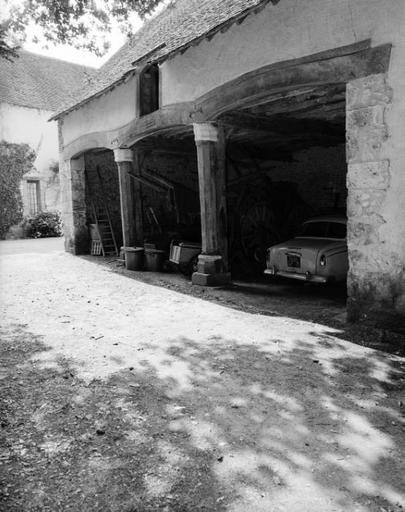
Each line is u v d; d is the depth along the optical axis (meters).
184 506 2.58
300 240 9.34
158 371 4.59
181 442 3.25
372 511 2.54
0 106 22.84
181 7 12.59
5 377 4.43
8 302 7.78
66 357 5.00
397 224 5.51
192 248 10.55
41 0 7.07
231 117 8.77
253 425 3.50
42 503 2.61
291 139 12.11
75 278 10.32
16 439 3.30
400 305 5.57
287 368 4.64
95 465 2.98
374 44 5.55
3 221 22.83
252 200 11.72
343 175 13.54
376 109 5.58
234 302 7.72
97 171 15.27
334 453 3.12
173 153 14.42
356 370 4.57
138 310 7.20
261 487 2.74
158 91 10.31
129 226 11.88
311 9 6.21
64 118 14.41
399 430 3.42
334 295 8.28
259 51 7.11
